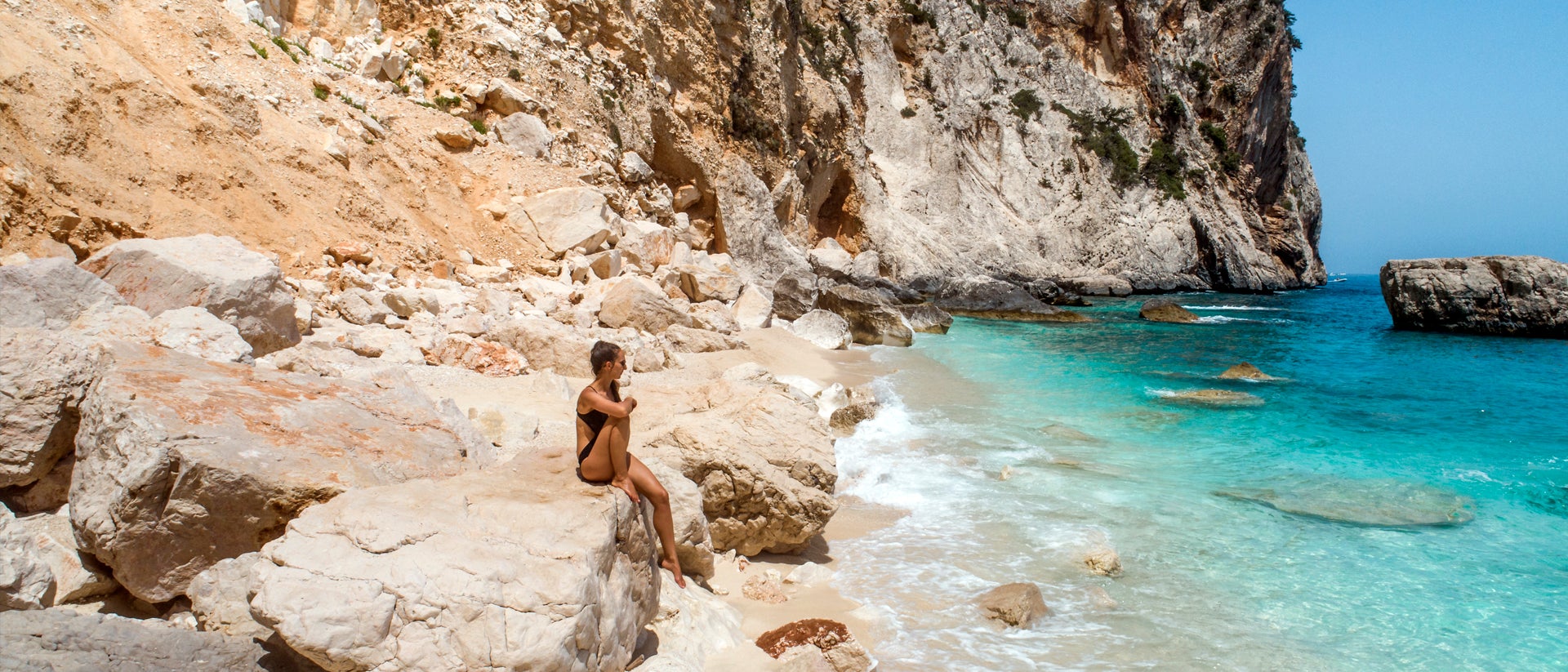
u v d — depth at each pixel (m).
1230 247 54.78
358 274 11.42
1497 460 10.81
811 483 7.10
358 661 3.60
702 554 5.96
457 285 12.91
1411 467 10.38
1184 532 7.75
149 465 4.35
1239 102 61.28
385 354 9.66
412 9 18.44
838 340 18.36
